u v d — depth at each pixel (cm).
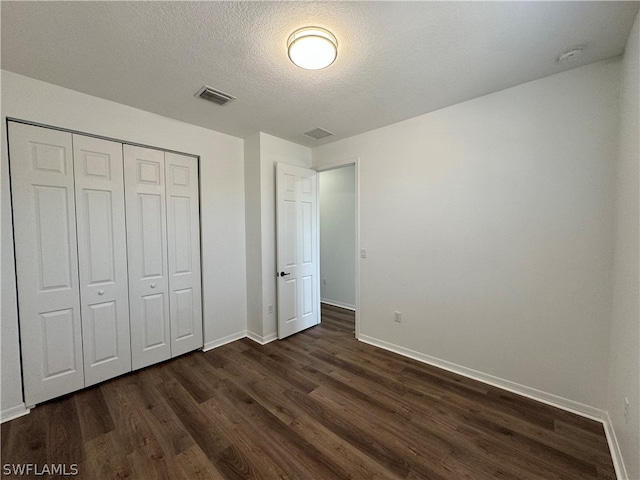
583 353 187
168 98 223
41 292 200
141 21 139
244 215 330
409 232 271
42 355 201
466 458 155
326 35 146
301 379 236
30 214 195
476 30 147
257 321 321
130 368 246
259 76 191
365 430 176
